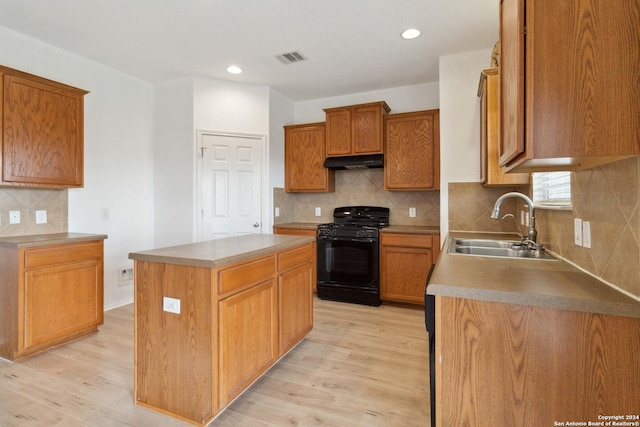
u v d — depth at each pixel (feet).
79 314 8.89
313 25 8.80
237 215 13.01
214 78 12.56
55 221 9.91
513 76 3.99
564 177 6.09
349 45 9.92
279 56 10.64
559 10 3.39
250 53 10.43
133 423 5.66
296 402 6.32
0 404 6.15
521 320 3.67
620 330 3.35
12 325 7.73
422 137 12.12
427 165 12.05
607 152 3.27
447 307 3.93
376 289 11.97
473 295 3.79
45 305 8.14
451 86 10.59
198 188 12.41
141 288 6.01
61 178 9.15
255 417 5.88
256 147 13.26
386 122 12.67
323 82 12.96
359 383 6.97
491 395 3.80
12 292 7.73
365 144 12.80
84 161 10.64
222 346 5.65
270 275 7.07
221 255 5.85
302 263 8.54
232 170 12.92
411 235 11.50
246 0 7.72
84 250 9.01
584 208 4.72
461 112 10.50
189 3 7.83
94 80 11.02
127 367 7.52
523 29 3.58
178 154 12.60
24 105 8.30
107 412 5.94
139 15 8.32
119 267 11.84
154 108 13.05
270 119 13.61
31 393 6.50
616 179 3.76
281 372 7.40
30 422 5.66
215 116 12.63
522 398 3.69
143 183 12.66
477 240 8.34
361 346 8.71
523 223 9.16
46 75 9.74
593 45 3.30
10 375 7.16
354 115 12.97
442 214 10.79
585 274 4.52
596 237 4.32
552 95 3.41
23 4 7.80
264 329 6.84
